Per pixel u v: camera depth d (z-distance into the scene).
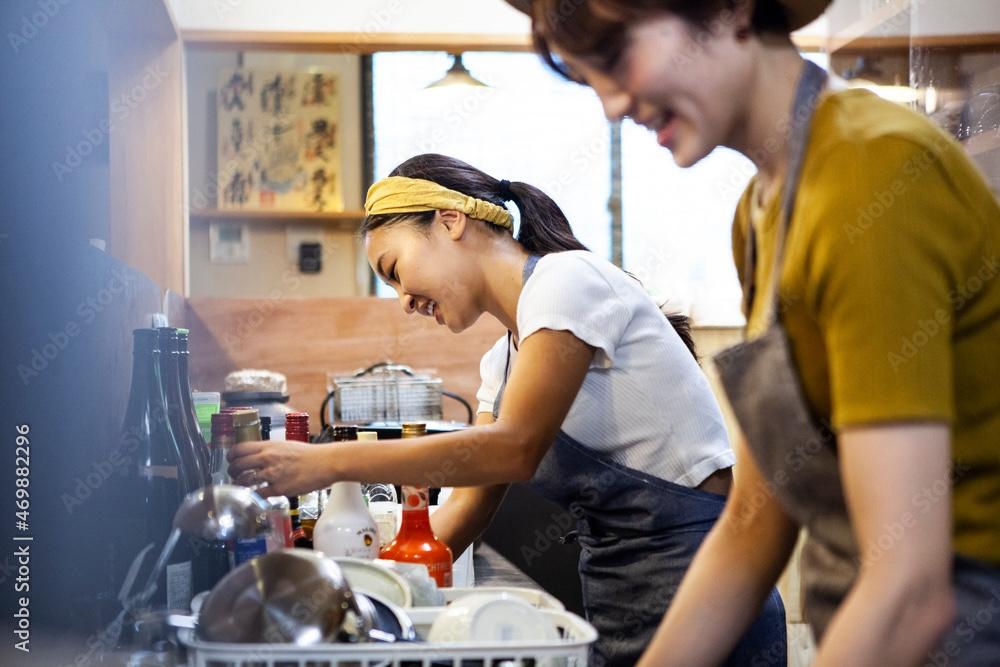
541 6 0.89
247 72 5.96
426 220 1.74
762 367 0.93
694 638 1.08
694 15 0.87
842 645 0.78
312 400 3.96
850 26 2.98
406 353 3.99
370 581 1.18
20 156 1.20
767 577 1.08
